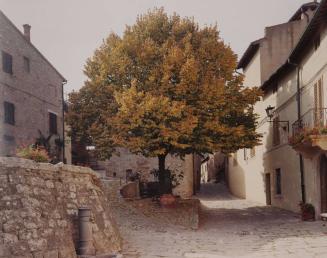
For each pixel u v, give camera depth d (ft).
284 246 48.75
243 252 46.68
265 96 102.53
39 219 36.11
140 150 74.13
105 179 98.17
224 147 77.15
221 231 63.87
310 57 71.26
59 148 109.91
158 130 71.00
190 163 111.04
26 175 37.01
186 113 71.36
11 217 33.58
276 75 89.45
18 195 35.12
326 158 68.49
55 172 41.73
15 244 32.78
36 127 98.99
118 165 109.19
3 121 85.46
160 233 59.36
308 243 49.44
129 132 75.20
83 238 41.42
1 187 34.14
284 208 88.84
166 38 81.66
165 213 74.23
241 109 78.38
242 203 105.70
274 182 95.61
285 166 87.51
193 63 72.28
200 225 70.44
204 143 73.92
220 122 76.64
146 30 81.92
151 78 74.28
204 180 195.00
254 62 110.11
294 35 102.89
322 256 42.29
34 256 33.91
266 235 57.98
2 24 85.97
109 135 77.41
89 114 80.84
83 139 83.82
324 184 68.80
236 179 131.13
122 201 79.41
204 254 45.65
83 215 41.75
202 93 73.36
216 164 169.27
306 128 62.80
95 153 81.97
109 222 48.80
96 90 80.48
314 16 60.64
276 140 94.02
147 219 69.21
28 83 96.27
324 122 64.03
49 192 39.40
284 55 102.83
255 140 80.64
